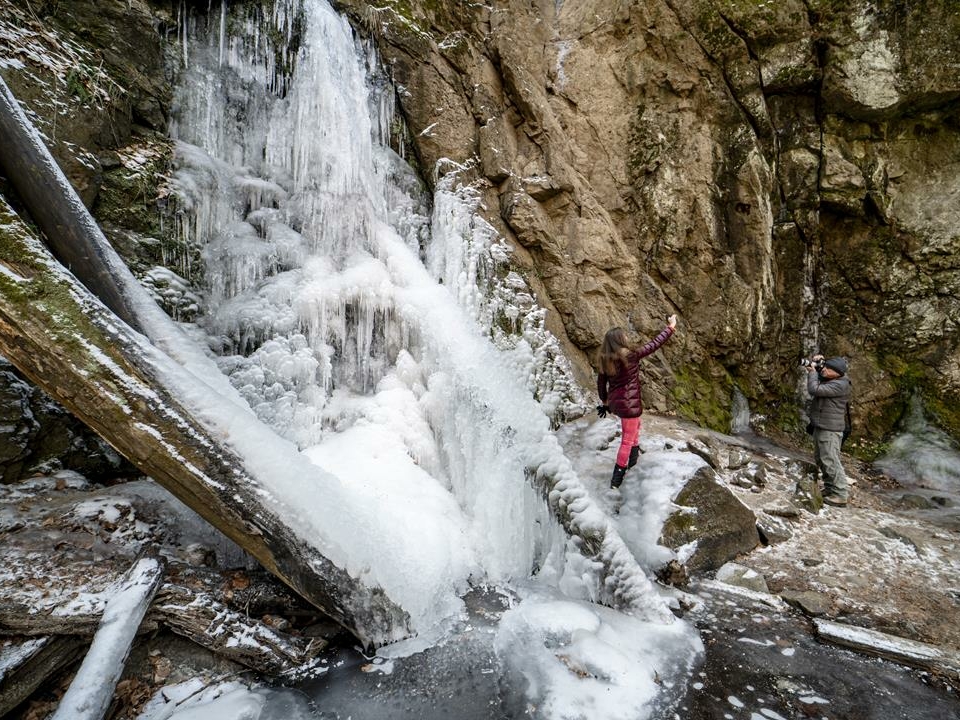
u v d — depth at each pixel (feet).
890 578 12.24
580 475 15.67
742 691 8.72
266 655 8.89
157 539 10.24
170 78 16.19
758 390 22.80
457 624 10.46
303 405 14.01
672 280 22.39
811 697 8.62
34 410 10.97
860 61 20.44
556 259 21.70
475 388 14.90
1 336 7.72
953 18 19.26
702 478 13.93
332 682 8.86
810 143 22.36
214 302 14.71
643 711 8.18
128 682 8.17
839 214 23.17
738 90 21.36
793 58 20.93
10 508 9.82
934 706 8.45
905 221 22.13
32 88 11.22
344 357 16.29
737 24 20.65
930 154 21.83
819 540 13.97
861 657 9.65
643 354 14.16
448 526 12.50
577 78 23.07
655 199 22.40
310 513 9.22
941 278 22.09
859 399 23.26
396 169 19.99
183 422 8.51
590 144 23.03
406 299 16.60
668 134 22.20
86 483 11.33
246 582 9.94
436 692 8.68
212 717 7.81
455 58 21.26
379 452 13.85
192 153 15.61
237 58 18.01
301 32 17.90
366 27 19.85
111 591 8.28
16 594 7.79
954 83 19.72
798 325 23.68
